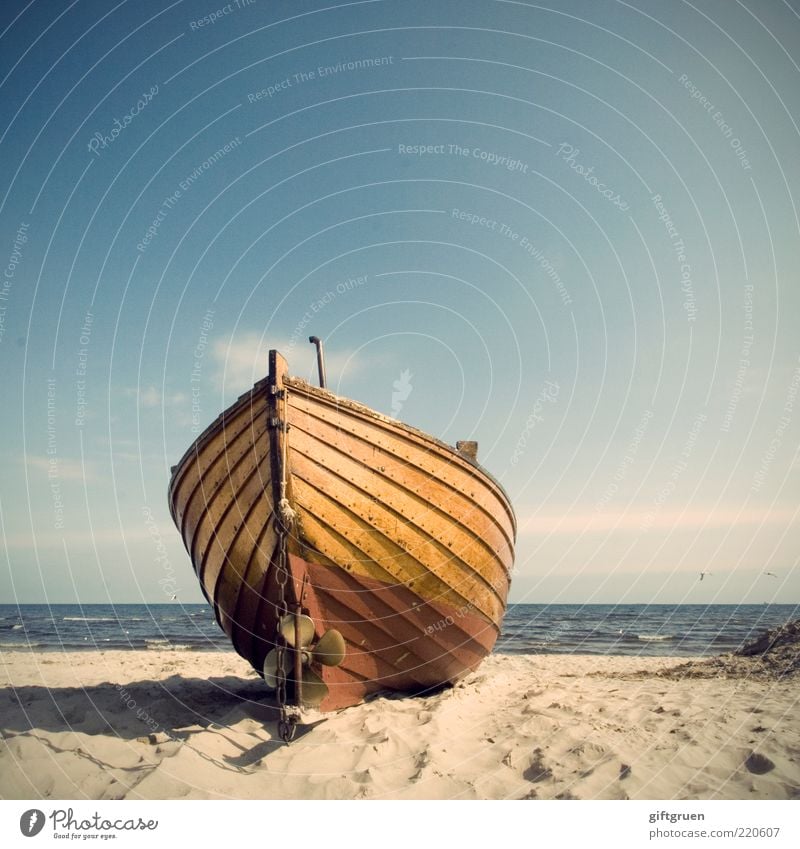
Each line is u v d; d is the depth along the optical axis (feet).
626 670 34.86
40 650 60.59
